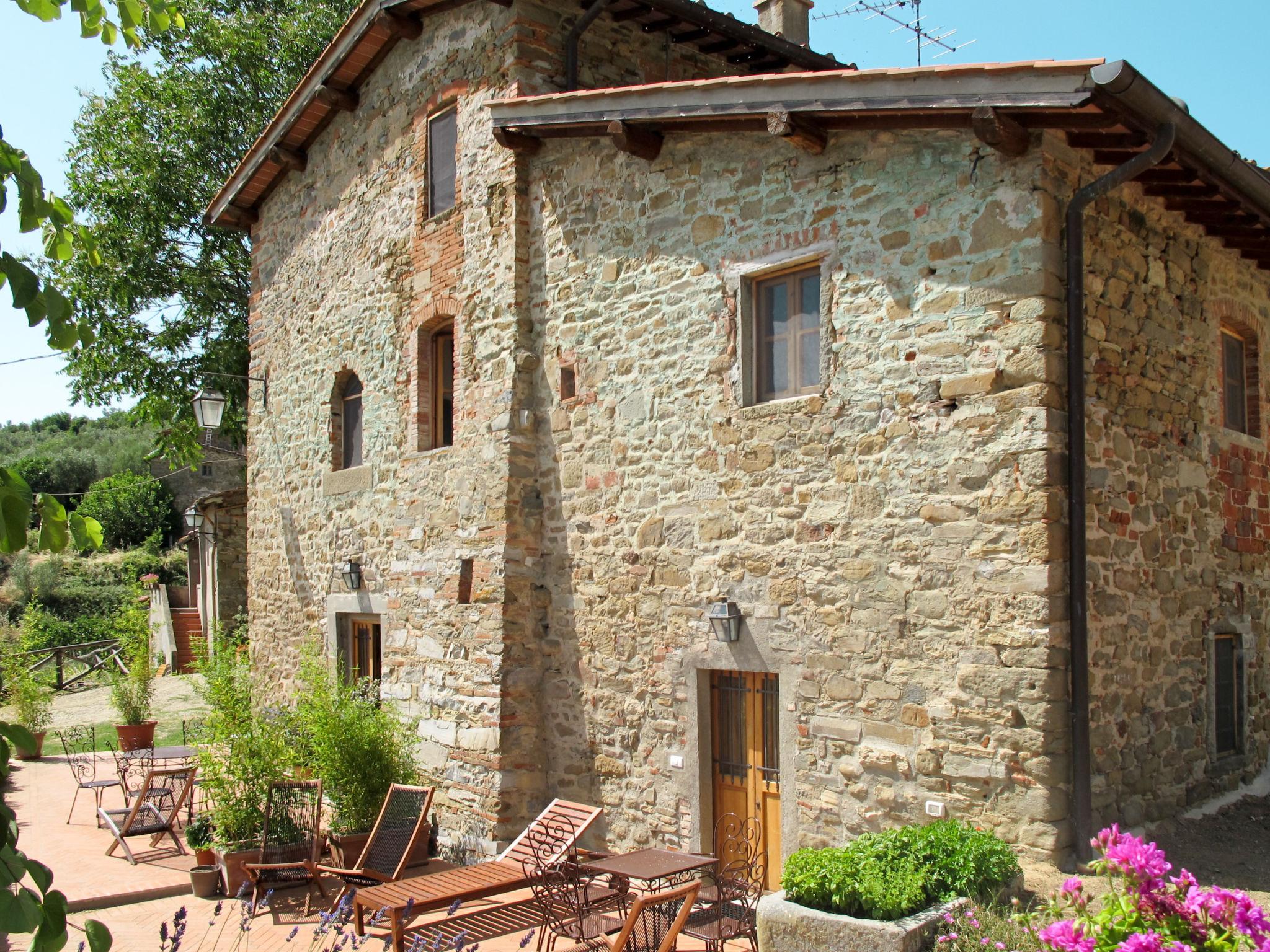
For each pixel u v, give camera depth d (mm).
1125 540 5766
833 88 5664
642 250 7180
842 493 5938
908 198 5773
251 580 11992
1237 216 6461
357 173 10094
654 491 7000
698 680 6660
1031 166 5297
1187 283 6590
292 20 17219
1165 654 6078
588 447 7480
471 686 7906
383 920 6348
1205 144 5270
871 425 5832
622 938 4930
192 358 16953
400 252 9305
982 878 4703
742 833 5871
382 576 9305
